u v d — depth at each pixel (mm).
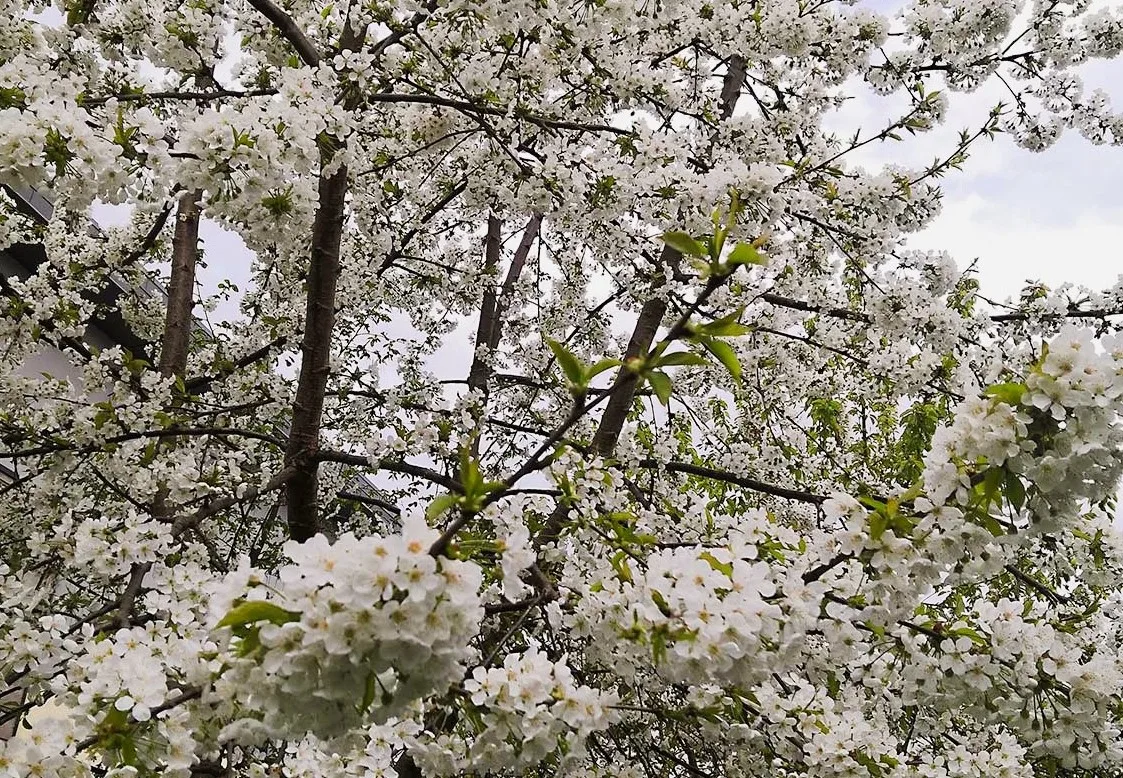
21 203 6383
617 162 4621
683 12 5773
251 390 5902
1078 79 6109
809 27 5551
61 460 4734
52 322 5113
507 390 7625
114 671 2326
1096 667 2945
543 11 4383
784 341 6688
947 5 6090
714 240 1930
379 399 6184
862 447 7992
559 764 2750
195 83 4551
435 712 3039
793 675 3500
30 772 2189
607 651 2791
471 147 5418
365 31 4527
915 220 5680
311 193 3439
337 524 7746
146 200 3590
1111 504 3846
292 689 1775
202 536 4816
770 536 3018
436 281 7438
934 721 3941
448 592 1784
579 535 3844
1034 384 2215
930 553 2459
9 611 3637
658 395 1860
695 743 4156
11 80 3105
